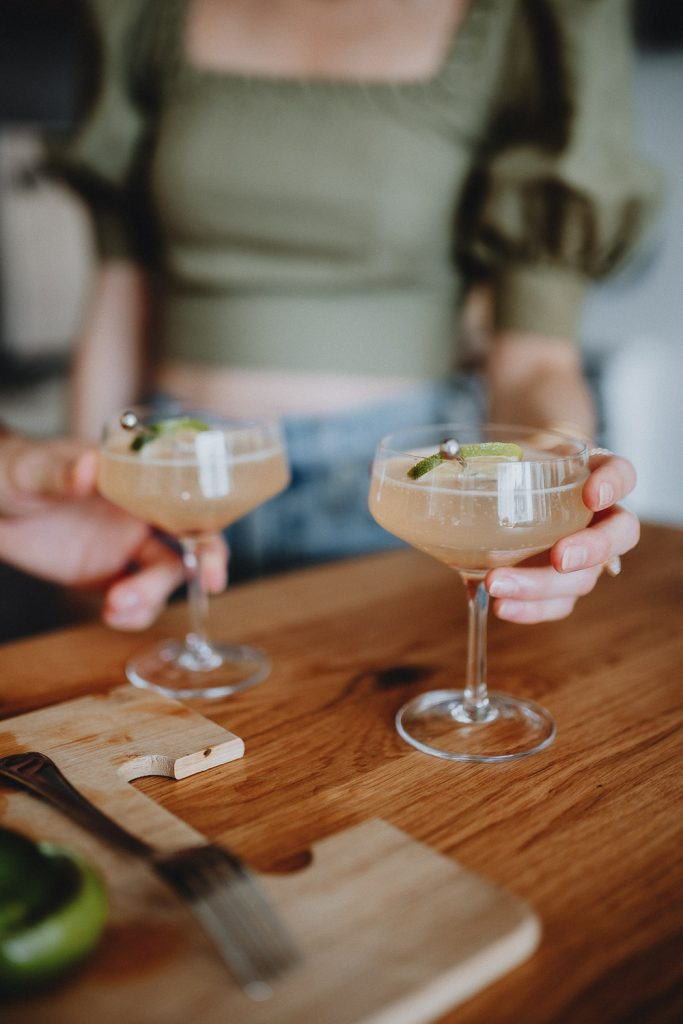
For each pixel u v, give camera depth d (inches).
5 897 14.0
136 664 22.9
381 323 37.8
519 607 20.6
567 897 15.5
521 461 19.0
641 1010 13.8
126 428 23.4
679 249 67.7
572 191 34.2
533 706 20.8
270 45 37.2
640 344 71.7
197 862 14.6
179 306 39.5
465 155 37.2
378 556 30.0
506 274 37.1
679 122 65.6
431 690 21.6
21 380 78.3
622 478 20.2
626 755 19.0
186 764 18.4
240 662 22.9
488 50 35.8
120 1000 13.4
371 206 36.1
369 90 35.8
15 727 19.4
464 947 14.1
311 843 16.6
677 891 15.6
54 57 78.6
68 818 16.4
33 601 54.7
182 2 37.9
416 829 17.0
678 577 27.7
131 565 27.5
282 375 37.9
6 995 13.3
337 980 13.7
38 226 78.4
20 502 27.2
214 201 36.9
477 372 42.8
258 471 23.2
